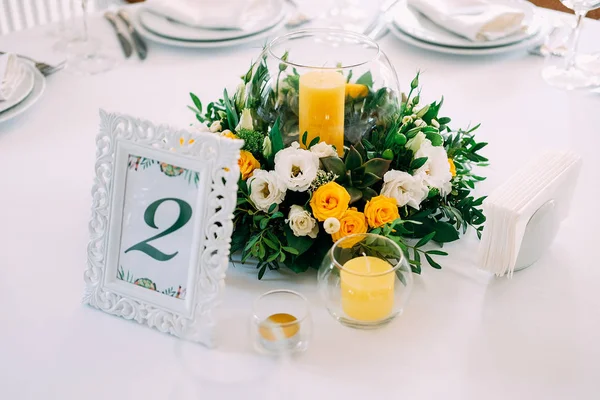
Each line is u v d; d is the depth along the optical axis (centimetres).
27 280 103
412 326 97
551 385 91
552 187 104
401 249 96
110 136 97
